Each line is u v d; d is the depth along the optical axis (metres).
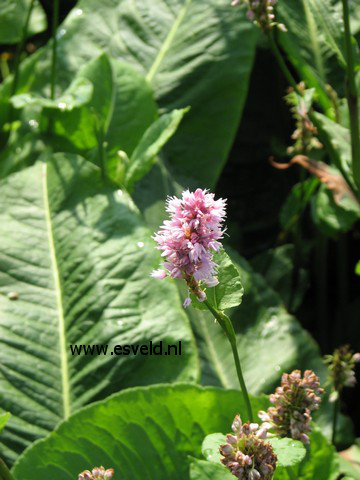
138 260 0.44
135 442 0.36
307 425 0.27
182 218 0.22
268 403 0.36
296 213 0.55
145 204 0.53
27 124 0.54
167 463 0.36
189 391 0.36
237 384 0.47
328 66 0.52
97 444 0.36
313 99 0.49
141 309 0.43
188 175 0.56
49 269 0.45
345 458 0.44
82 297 0.43
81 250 0.45
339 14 0.39
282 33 0.50
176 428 0.36
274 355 0.49
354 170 0.37
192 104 0.56
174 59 0.57
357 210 0.42
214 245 0.22
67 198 0.47
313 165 0.44
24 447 0.39
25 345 0.42
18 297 0.43
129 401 0.36
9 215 0.47
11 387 0.40
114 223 0.46
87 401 0.41
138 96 0.53
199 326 0.49
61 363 0.42
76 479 0.36
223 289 0.25
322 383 0.48
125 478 0.36
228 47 0.57
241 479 0.24
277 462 0.25
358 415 0.55
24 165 0.51
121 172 0.49
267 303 0.52
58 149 0.51
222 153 0.56
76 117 0.50
